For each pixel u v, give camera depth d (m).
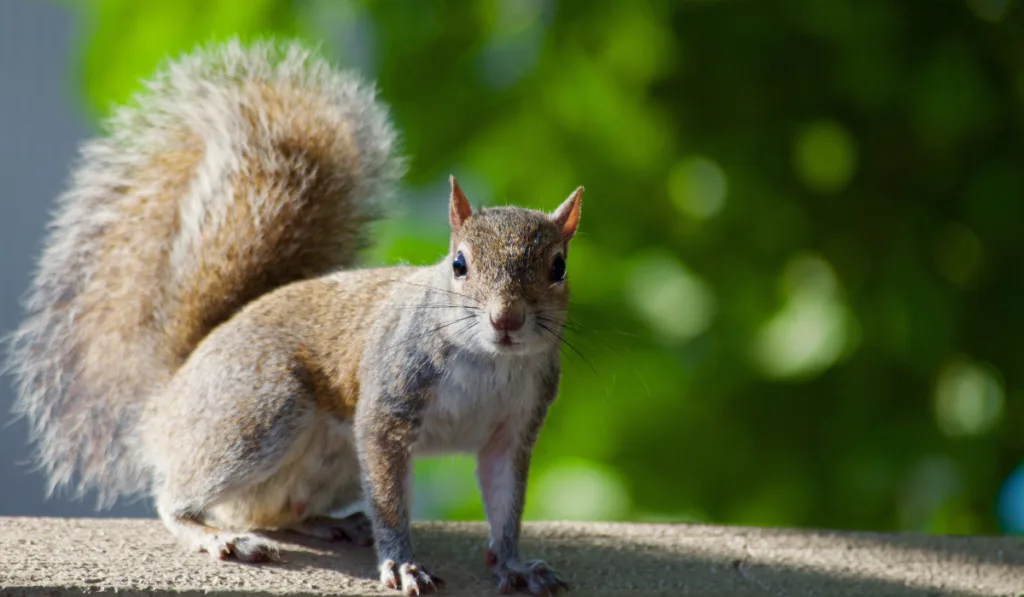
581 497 10.86
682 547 8.25
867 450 10.59
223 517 8.20
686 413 11.08
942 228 10.91
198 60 9.75
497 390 7.49
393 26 11.12
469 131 10.95
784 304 11.14
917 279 10.62
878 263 10.92
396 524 7.29
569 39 10.88
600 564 7.86
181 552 7.40
